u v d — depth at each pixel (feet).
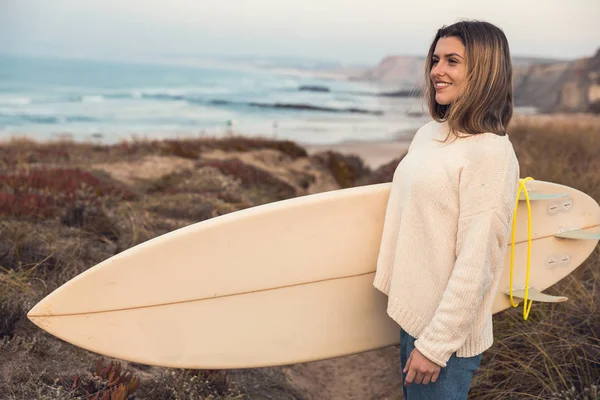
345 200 7.96
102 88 216.54
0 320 9.73
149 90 220.43
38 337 9.67
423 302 6.47
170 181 26.25
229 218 7.67
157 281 7.45
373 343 8.43
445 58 6.44
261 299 7.89
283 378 11.60
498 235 5.97
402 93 293.84
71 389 8.45
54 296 7.10
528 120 37.58
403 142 94.84
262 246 7.80
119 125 104.63
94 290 7.23
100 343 7.30
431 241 6.30
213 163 30.37
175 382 9.32
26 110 118.42
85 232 15.19
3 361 8.92
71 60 499.92
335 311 8.19
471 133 6.22
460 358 6.45
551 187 8.98
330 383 12.61
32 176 19.65
